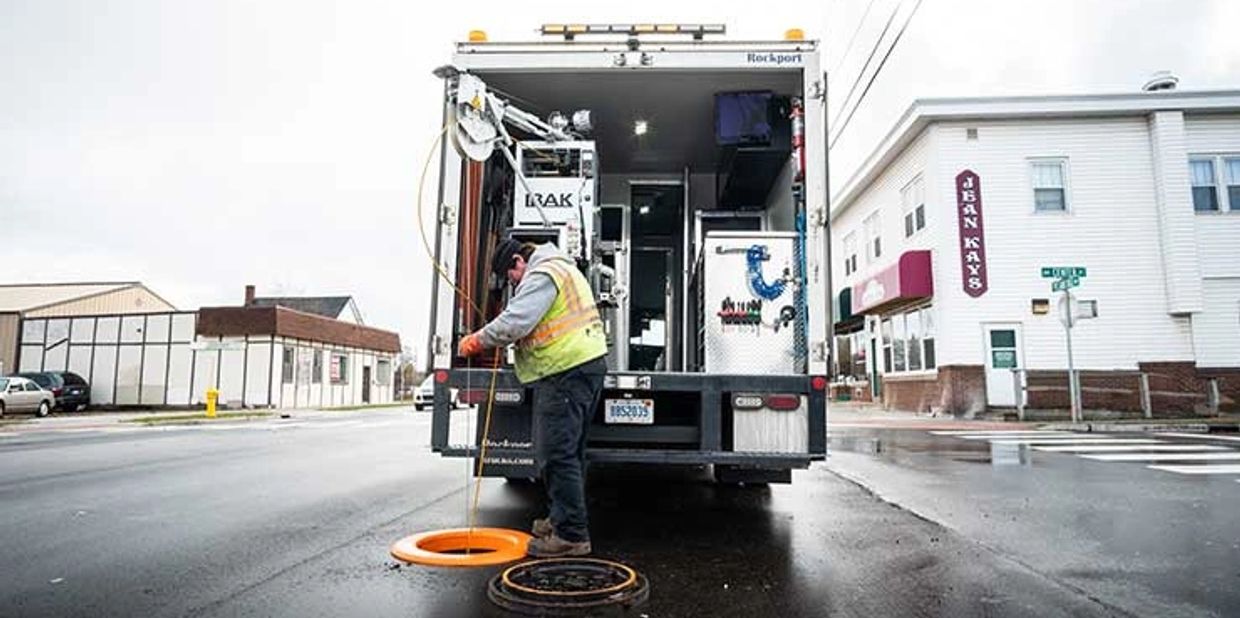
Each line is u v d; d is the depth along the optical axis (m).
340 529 4.55
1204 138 16.33
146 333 29.56
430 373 4.61
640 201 8.22
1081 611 3.02
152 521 4.83
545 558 3.74
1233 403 15.70
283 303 46.78
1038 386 15.80
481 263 5.34
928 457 8.73
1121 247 16.06
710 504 5.49
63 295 35.00
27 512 5.18
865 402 21.83
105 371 29.75
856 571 3.60
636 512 5.16
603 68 5.16
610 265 7.92
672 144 7.27
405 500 5.65
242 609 2.99
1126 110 16.12
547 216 5.74
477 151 4.92
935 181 16.47
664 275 8.31
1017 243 16.19
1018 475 7.12
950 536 4.39
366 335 37.06
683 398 4.75
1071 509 5.30
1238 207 16.27
